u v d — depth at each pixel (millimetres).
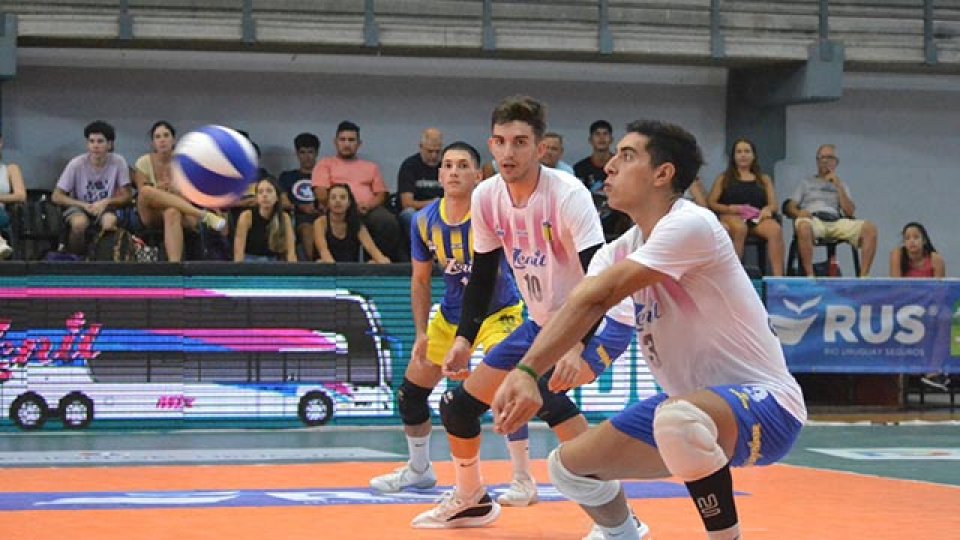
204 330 13477
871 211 19266
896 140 19344
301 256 15320
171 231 13977
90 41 16172
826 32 17859
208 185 7895
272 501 7801
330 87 17609
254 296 13578
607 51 17156
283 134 17484
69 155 16906
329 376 13727
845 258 18781
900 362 15180
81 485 8664
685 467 4500
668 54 17344
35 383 13188
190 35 16156
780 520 7199
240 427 13523
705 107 18672
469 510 6777
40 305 13195
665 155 4730
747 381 4762
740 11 17656
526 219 6586
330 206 14633
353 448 11633
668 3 17500
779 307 14875
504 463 10430
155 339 13391
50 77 16844
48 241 14938
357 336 13781
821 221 16938
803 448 11812
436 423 14055
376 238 15180
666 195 4770
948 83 19484
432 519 6773
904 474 9742
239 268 13539
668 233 4539
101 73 16969
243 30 16266
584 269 6410
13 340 13148
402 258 15484
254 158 8047
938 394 18016
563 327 4414
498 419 4371
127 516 7074
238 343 13539
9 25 15531
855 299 15055
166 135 14992
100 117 16984
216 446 11797
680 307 4738
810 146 19031
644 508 7586
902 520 7215
